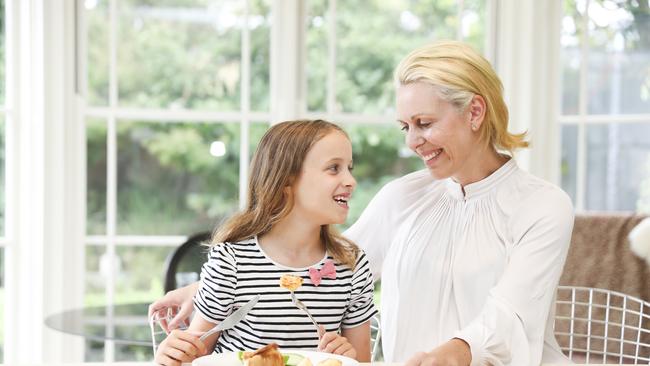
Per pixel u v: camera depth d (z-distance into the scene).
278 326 1.88
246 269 1.90
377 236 2.28
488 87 1.97
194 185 3.86
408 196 2.24
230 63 3.82
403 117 1.98
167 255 3.84
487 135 2.02
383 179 3.94
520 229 1.96
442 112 1.94
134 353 3.81
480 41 3.88
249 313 1.88
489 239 2.04
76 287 3.71
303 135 1.91
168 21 3.79
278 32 3.80
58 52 3.56
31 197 3.57
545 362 1.96
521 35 3.79
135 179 3.80
